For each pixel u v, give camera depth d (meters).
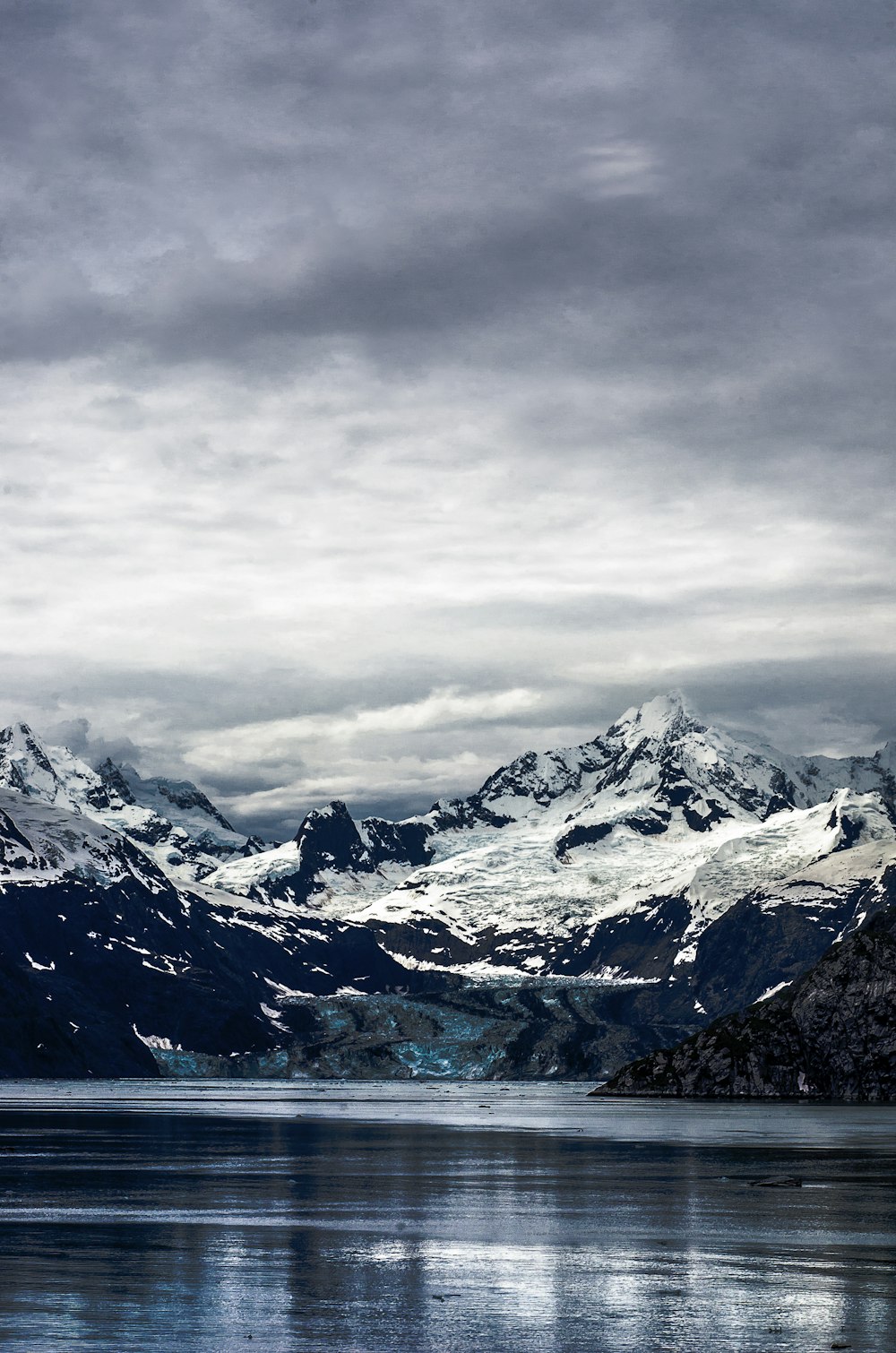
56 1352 52.72
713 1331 57.41
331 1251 76.69
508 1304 62.72
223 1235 82.62
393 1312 60.84
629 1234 83.50
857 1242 80.31
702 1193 106.75
